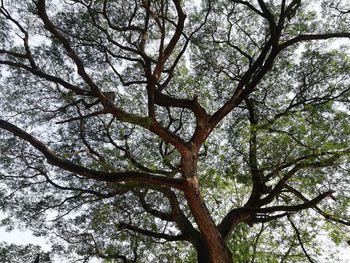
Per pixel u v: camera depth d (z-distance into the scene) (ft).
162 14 33.81
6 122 32.12
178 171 38.32
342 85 43.98
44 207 43.83
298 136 32.17
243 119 48.49
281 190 38.01
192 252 48.91
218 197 50.44
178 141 33.09
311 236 43.80
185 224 39.34
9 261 41.78
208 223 29.66
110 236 44.45
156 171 39.09
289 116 33.86
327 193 33.04
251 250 50.26
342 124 33.42
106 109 33.27
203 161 44.34
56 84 37.32
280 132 33.14
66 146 43.16
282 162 33.04
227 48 49.16
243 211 36.14
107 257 42.73
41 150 31.73
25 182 43.04
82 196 43.52
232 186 49.65
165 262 46.44
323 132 32.19
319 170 36.42
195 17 47.65
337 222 33.58
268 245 50.52
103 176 31.40
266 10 36.32
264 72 36.60
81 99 38.55
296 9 40.70
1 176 41.93
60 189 43.45
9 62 35.06
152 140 45.62
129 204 43.32
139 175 31.32
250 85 37.01
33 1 36.27
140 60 40.04
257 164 37.14
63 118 41.98
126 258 43.27
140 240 43.50
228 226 35.55
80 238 44.45
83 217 45.62
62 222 44.91
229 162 41.45
